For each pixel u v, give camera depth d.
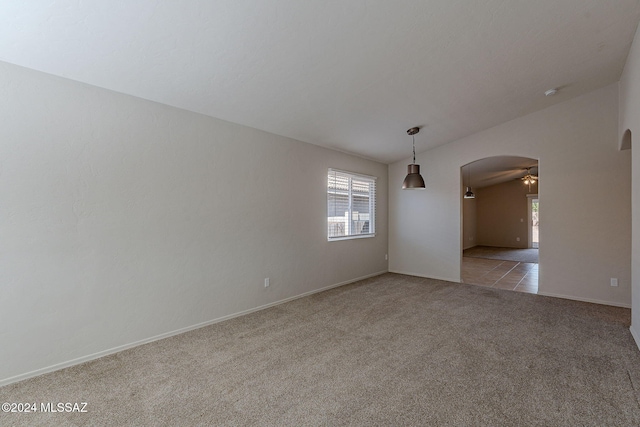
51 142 2.25
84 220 2.40
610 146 3.86
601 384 2.05
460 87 3.32
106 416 1.76
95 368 2.31
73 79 2.35
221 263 3.34
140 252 2.71
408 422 1.69
